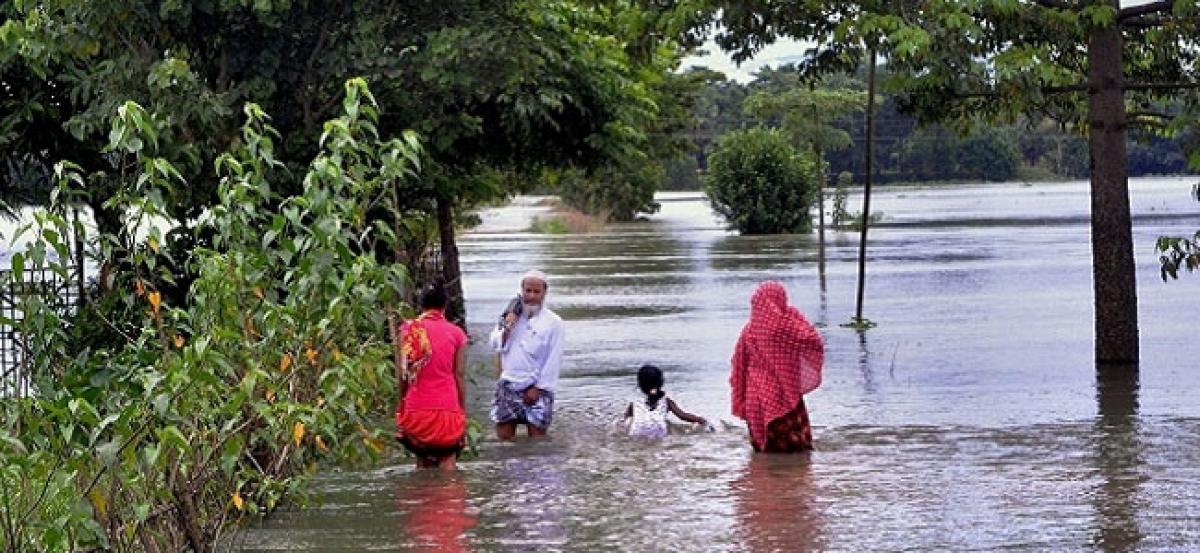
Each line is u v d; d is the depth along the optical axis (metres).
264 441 11.41
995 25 22.17
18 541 9.53
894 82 22.47
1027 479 15.02
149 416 9.81
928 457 16.27
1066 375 22.17
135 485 9.98
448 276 30.48
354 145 11.35
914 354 25.05
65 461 9.76
